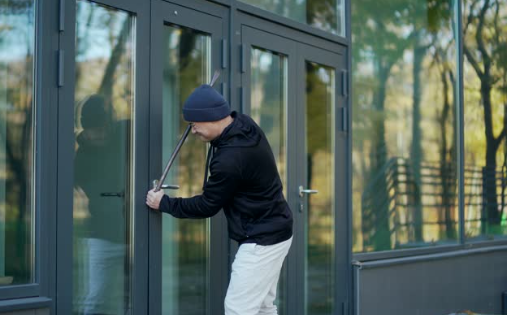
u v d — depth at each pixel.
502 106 7.68
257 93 4.92
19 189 3.47
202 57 4.51
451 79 6.97
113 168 3.95
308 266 5.34
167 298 4.29
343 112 5.69
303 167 5.30
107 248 3.92
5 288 3.34
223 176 3.60
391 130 6.21
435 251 6.50
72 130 3.64
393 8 6.29
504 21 7.74
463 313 6.63
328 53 5.57
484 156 7.38
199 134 3.76
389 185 6.16
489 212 7.41
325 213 5.51
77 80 3.75
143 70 4.07
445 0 6.95
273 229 3.76
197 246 4.48
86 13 3.79
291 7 5.23
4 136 3.43
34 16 3.53
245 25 4.77
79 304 3.78
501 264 7.32
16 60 3.47
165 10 4.20
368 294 5.73
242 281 3.72
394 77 6.27
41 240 3.48
